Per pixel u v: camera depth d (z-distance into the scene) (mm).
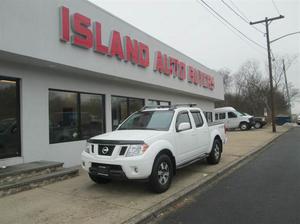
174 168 7453
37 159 8922
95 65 10289
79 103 10812
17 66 8469
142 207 5797
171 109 8273
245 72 54125
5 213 5602
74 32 9367
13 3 7422
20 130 8547
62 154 9828
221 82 27188
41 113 9125
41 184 7457
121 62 11688
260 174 9117
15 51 7434
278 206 6008
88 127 11227
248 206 6051
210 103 27344
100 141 6797
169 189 7074
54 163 8445
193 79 19562
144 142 6504
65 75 10094
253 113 50812
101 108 12000
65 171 8188
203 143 9148
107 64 10891
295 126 41656
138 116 8477
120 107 13312
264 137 21328
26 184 7090
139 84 14070
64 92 10211
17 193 6844
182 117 8359
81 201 6227
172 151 7270
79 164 10516
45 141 9219
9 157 8234
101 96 12039
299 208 5867
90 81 11258
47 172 8039
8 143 8250
